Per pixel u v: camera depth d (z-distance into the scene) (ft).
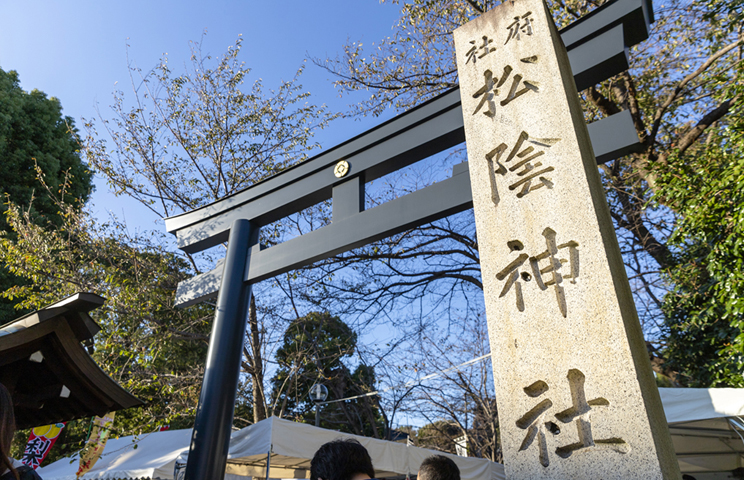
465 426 50.14
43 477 21.68
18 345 10.44
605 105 25.17
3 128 43.27
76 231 30.30
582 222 6.44
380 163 12.28
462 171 10.76
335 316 37.19
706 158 16.92
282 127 35.01
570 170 6.86
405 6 27.94
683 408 15.15
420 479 7.25
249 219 14.56
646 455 4.88
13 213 30.14
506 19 8.82
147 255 31.17
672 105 24.79
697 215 15.92
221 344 12.57
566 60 8.75
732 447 18.84
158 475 17.57
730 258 15.35
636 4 9.29
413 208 11.07
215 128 33.99
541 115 7.54
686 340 21.15
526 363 6.18
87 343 24.12
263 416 30.63
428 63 31.17
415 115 12.04
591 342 5.74
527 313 6.43
